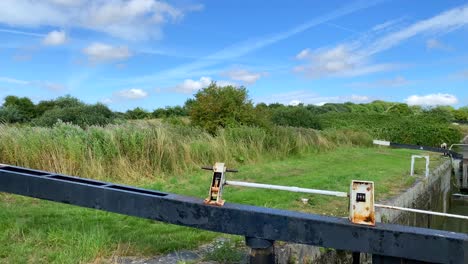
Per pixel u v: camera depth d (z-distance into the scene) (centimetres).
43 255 395
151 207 341
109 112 2316
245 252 424
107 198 351
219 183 336
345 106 6272
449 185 2142
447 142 3516
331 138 2206
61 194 363
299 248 448
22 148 870
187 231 498
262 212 317
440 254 279
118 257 404
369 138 2580
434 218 1477
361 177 1120
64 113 2141
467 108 7438
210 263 394
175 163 1065
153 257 409
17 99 3206
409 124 3638
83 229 474
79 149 916
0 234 449
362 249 295
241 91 1753
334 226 300
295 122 2941
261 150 1444
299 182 979
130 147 1004
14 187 376
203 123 1669
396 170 1391
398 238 288
